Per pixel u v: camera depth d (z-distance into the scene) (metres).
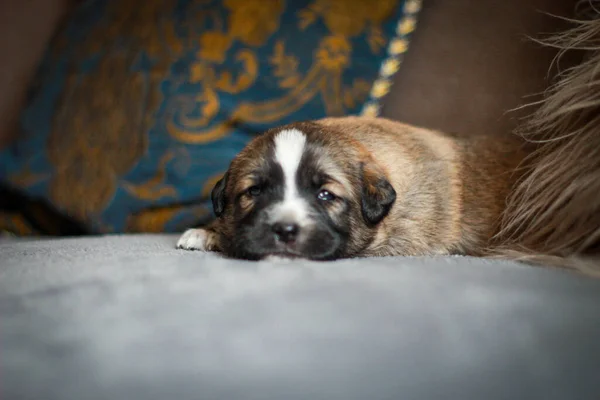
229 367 0.22
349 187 0.43
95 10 0.65
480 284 0.29
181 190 0.54
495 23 0.53
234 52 0.56
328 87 0.54
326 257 0.41
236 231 0.42
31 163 0.60
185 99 0.55
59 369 0.21
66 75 0.63
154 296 0.27
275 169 0.43
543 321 0.25
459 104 0.54
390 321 0.25
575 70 0.42
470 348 0.24
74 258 0.35
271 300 0.26
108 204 0.56
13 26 0.70
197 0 0.58
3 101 0.69
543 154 0.43
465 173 0.48
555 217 0.39
